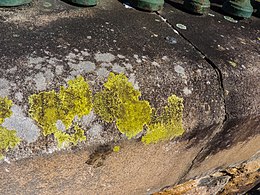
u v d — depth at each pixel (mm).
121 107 357
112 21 461
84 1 461
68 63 357
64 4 460
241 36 552
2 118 302
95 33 420
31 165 318
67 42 386
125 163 388
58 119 324
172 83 397
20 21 395
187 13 565
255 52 518
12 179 320
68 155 332
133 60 395
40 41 373
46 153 317
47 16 422
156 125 377
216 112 424
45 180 342
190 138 422
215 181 632
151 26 486
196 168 515
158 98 381
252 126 484
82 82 347
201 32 518
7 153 300
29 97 319
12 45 355
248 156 599
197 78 420
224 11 613
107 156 362
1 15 394
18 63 336
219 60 461
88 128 337
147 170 425
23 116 311
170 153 425
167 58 423
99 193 407
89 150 341
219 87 432
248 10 595
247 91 453
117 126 351
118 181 408
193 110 405
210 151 487
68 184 364
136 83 375
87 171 364
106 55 386
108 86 358
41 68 340
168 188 515
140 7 513
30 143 309
